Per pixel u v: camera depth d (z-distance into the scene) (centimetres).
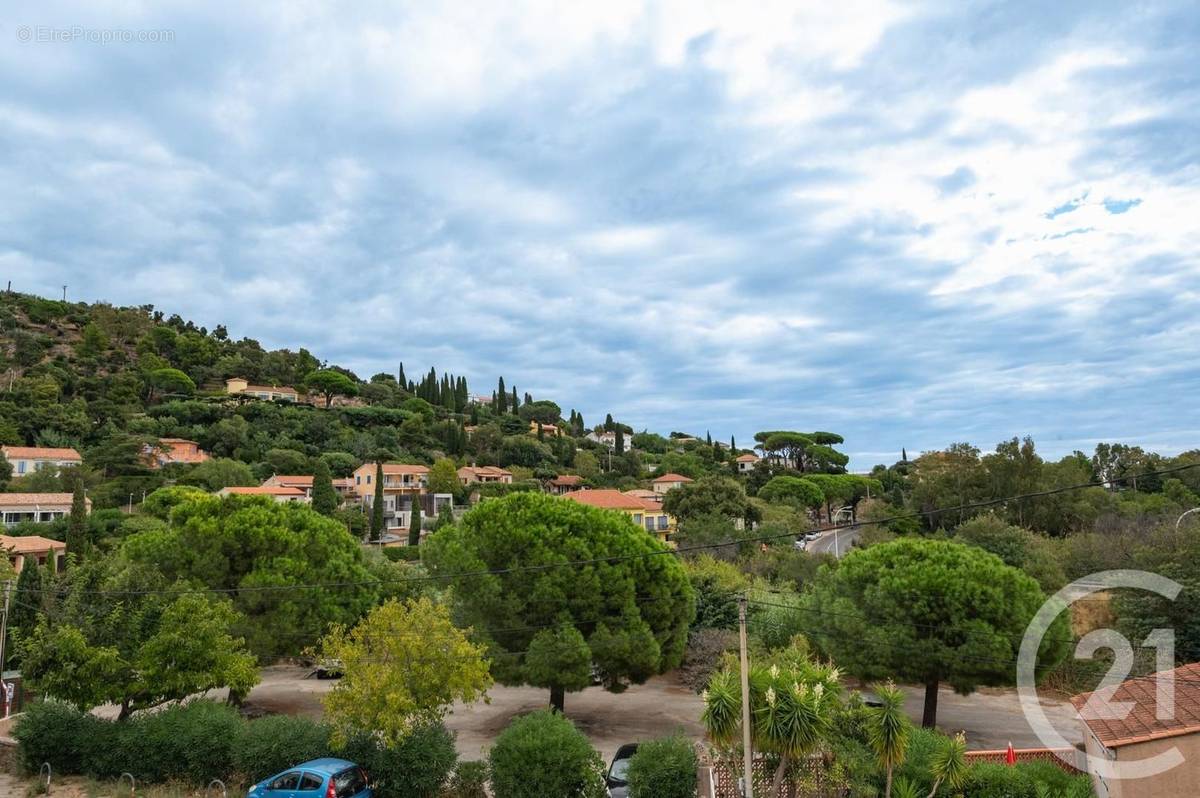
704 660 3512
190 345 14862
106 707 3231
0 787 2175
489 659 2488
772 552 5494
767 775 1850
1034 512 6588
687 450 18525
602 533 2905
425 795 1967
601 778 1909
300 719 2156
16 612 3469
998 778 1753
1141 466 8219
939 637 2670
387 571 3831
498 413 17250
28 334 12606
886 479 14000
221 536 3039
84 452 9188
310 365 16512
